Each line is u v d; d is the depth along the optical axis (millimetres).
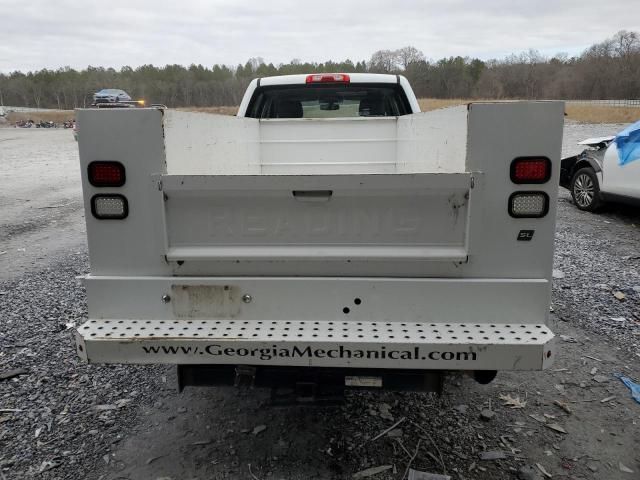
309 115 5586
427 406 3330
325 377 2545
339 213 2449
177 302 2535
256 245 2502
